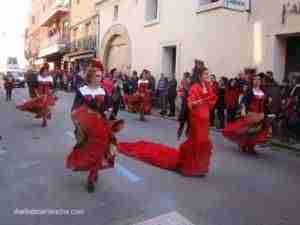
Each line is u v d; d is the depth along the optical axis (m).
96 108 6.25
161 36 22.20
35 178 6.88
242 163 8.71
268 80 12.06
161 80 19.22
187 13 19.75
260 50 15.09
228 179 7.27
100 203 5.72
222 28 17.20
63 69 40.81
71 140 10.40
